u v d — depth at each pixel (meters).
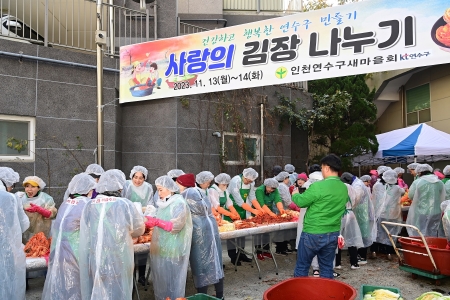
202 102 8.30
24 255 3.52
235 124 8.84
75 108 6.86
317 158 11.03
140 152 7.91
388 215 6.84
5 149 6.23
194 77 5.66
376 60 4.54
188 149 8.04
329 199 4.08
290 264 6.43
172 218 3.86
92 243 3.26
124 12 8.28
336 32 4.76
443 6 4.24
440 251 5.10
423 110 13.95
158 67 5.92
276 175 7.86
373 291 3.04
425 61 4.30
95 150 6.50
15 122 6.36
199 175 4.68
